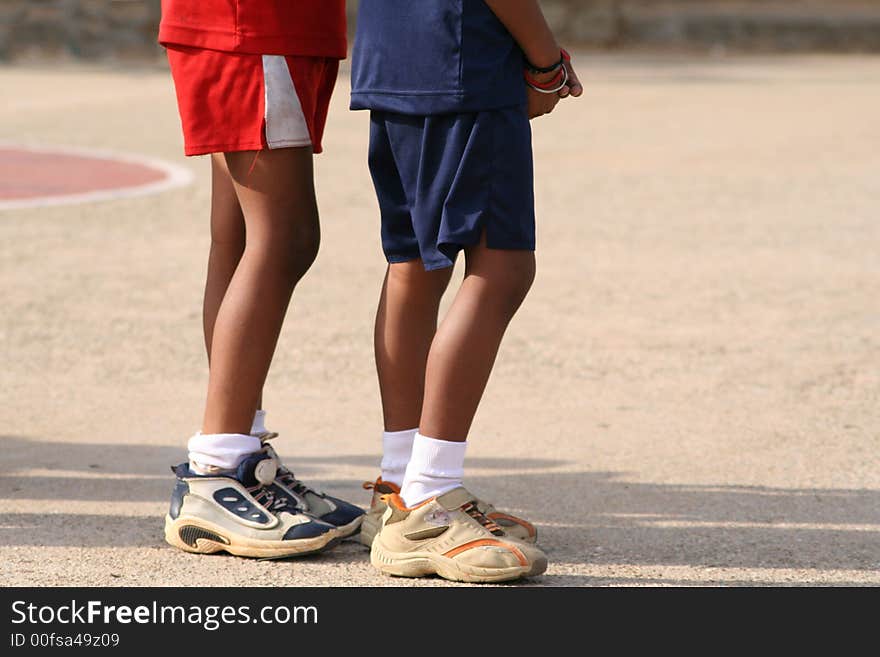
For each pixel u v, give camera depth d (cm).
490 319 1091
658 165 4959
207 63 1134
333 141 5706
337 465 1484
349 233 3347
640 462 1499
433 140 1084
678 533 1238
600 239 3288
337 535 1188
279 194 1163
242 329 1167
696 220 3616
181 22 1136
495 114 1070
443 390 1098
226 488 1176
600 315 2389
